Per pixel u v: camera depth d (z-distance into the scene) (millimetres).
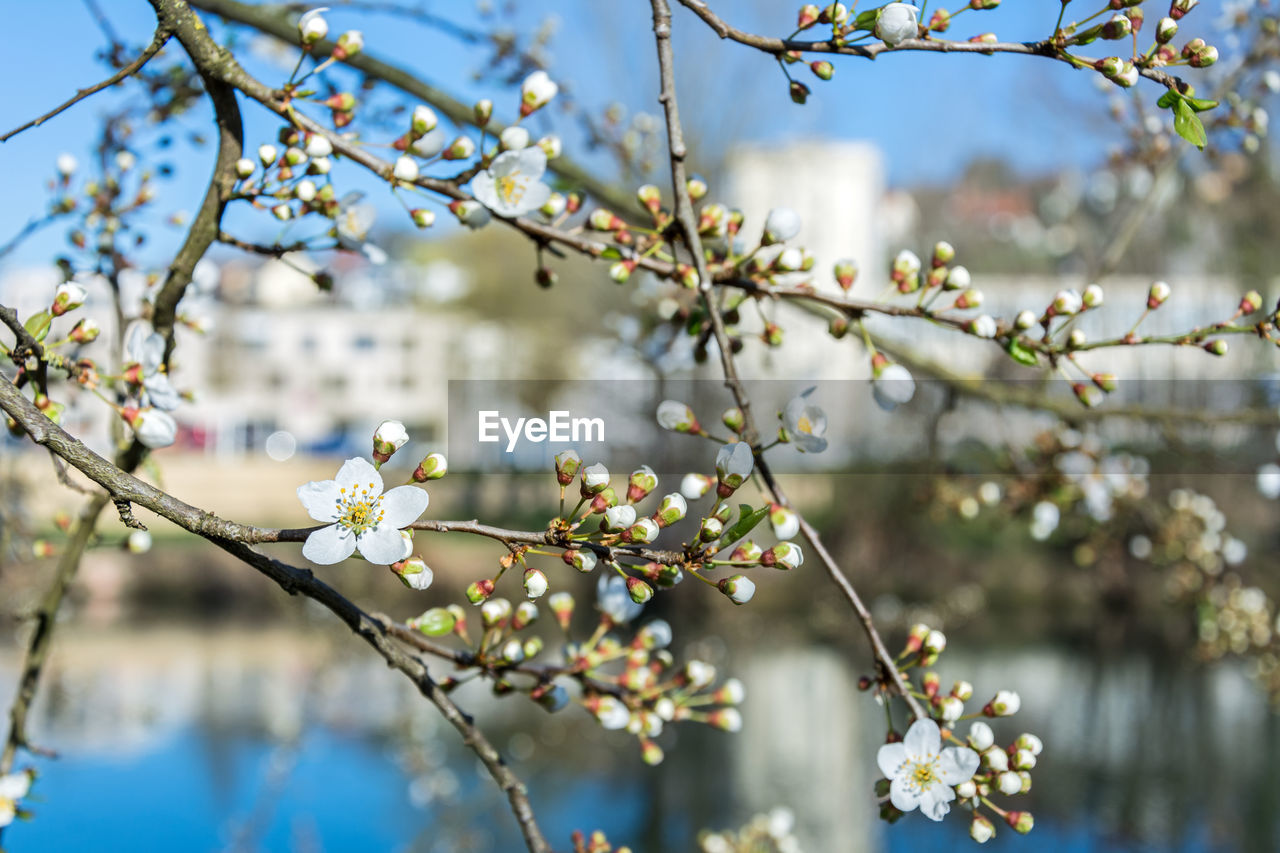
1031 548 19781
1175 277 16453
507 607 2096
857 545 19281
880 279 29031
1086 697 14188
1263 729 12914
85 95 1837
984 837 1807
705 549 1561
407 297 31094
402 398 30844
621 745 12359
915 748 1828
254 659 14781
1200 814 10438
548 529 1545
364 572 12570
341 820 9508
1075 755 11984
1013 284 25828
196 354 11273
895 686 1927
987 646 16953
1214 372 10828
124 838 8680
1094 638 17344
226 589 17797
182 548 18500
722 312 2248
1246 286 16156
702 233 2131
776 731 12930
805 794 10922
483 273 29938
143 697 12523
